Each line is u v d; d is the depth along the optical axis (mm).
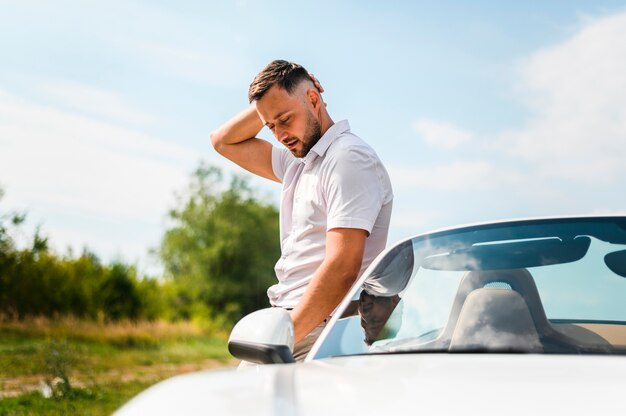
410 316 2297
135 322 26406
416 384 1596
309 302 2949
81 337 22812
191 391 1663
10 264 23375
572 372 1681
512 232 2523
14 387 12289
